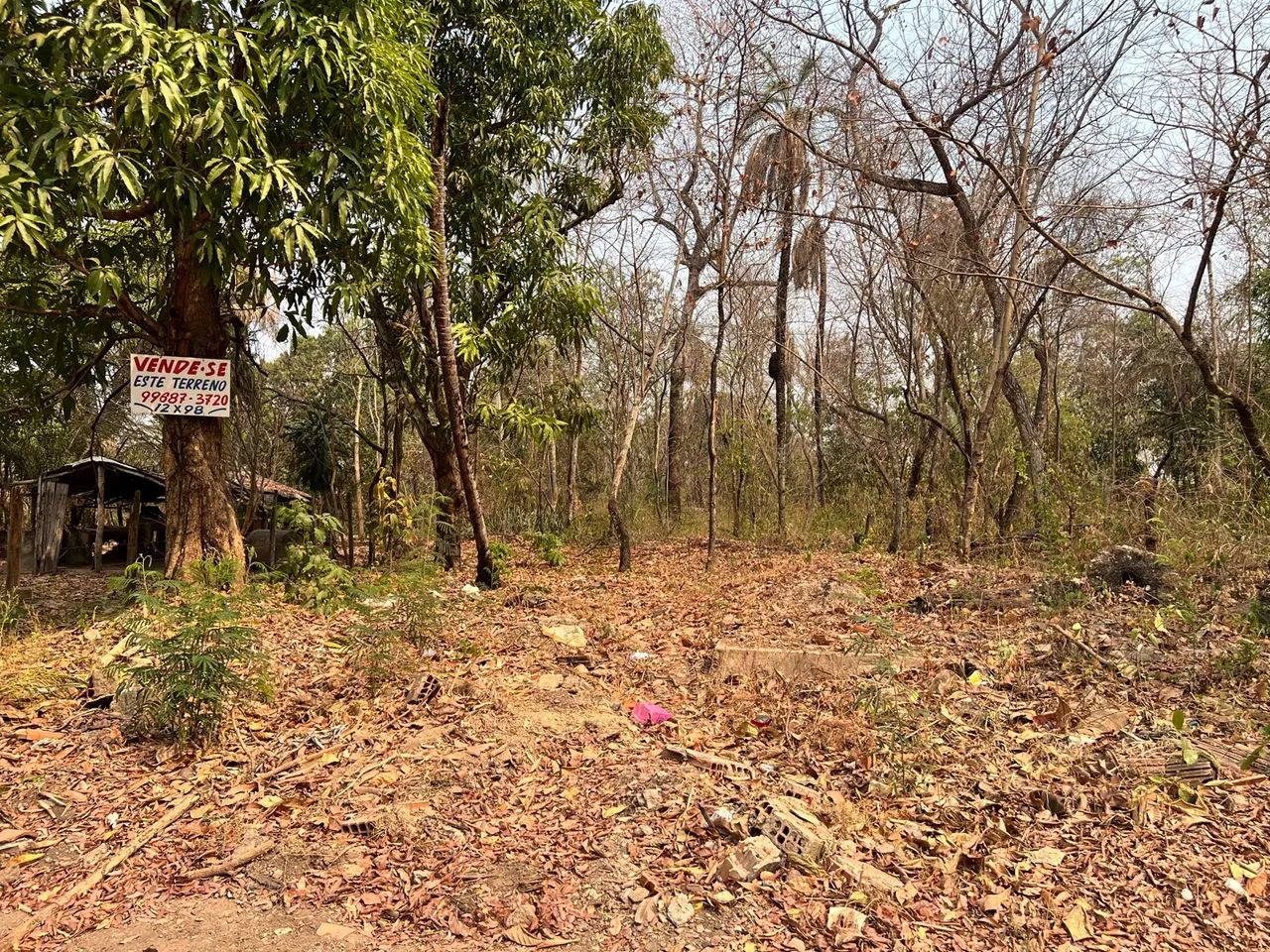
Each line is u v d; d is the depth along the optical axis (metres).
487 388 11.09
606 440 19.73
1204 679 4.53
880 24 8.58
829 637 5.94
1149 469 16.19
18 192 5.09
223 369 7.45
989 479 11.98
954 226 10.41
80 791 3.69
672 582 9.52
